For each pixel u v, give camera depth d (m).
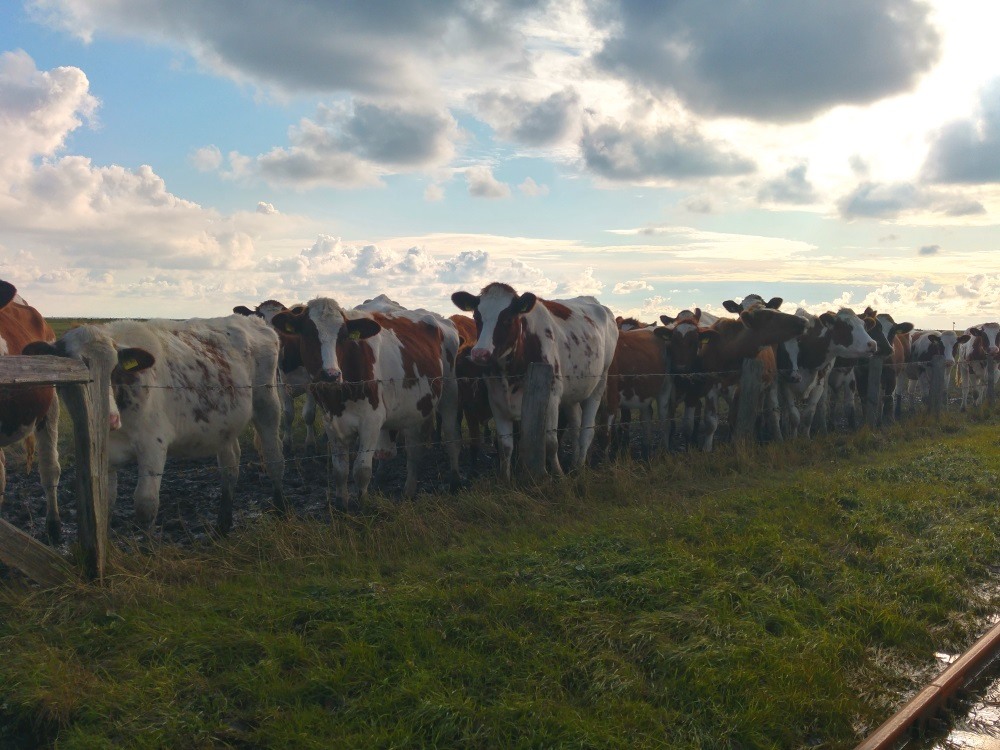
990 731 4.69
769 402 14.49
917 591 6.40
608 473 10.22
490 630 5.26
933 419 17.42
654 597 5.83
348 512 8.45
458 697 4.43
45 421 8.36
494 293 10.27
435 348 10.79
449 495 9.26
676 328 14.38
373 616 5.39
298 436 15.06
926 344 22.69
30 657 4.86
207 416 8.12
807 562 6.72
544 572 6.29
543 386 9.72
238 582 6.33
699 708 4.51
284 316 8.88
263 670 4.74
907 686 5.07
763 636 5.34
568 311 11.72
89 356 6.14
